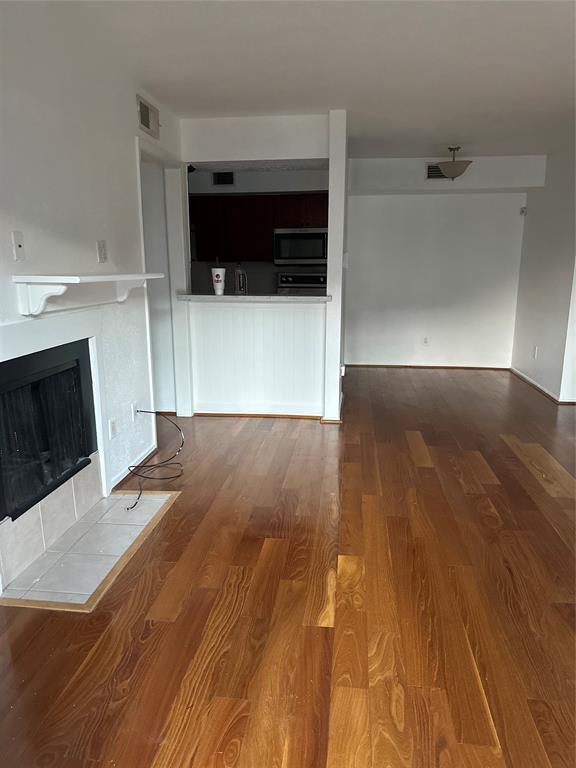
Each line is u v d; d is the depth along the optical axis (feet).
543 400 17.75
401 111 13.44
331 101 12.57
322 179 20.92
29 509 7.84
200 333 15.19
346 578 7.68
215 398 15.56
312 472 11.50
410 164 19.51
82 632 6.57
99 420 9.86
